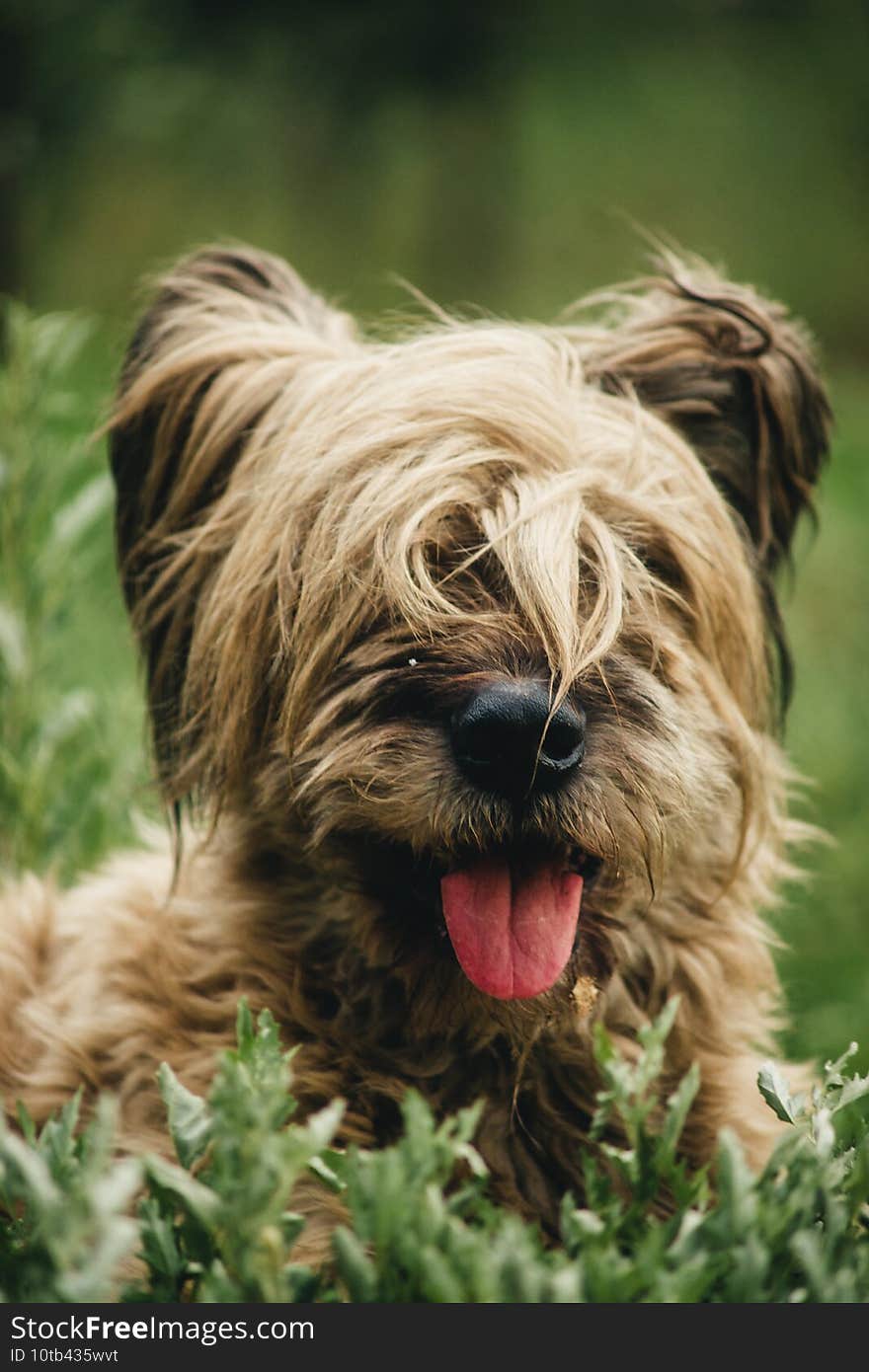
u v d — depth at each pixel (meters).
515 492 3.02
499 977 2.81
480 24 19.56
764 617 3.73
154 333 3.75
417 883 2.99
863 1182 2.12
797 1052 4.57
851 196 26.05
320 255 22.16
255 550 3.10
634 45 25.81
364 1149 3.02
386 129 20.31
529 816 2.79
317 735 2.93
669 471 3.27
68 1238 1.75
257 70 17.28
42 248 17.14
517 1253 1.85
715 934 3.35
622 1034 3.22
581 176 25.22
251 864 3.28
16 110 12.21
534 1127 3.14
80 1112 3.13
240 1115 1.95
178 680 3.55
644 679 2.97
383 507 2.95
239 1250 1.93
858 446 12.62
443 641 2.88
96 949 3.38
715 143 26.66
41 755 4.52
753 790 3.29
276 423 3.38
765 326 3.59
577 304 3.98
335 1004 3.21
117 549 3.75
